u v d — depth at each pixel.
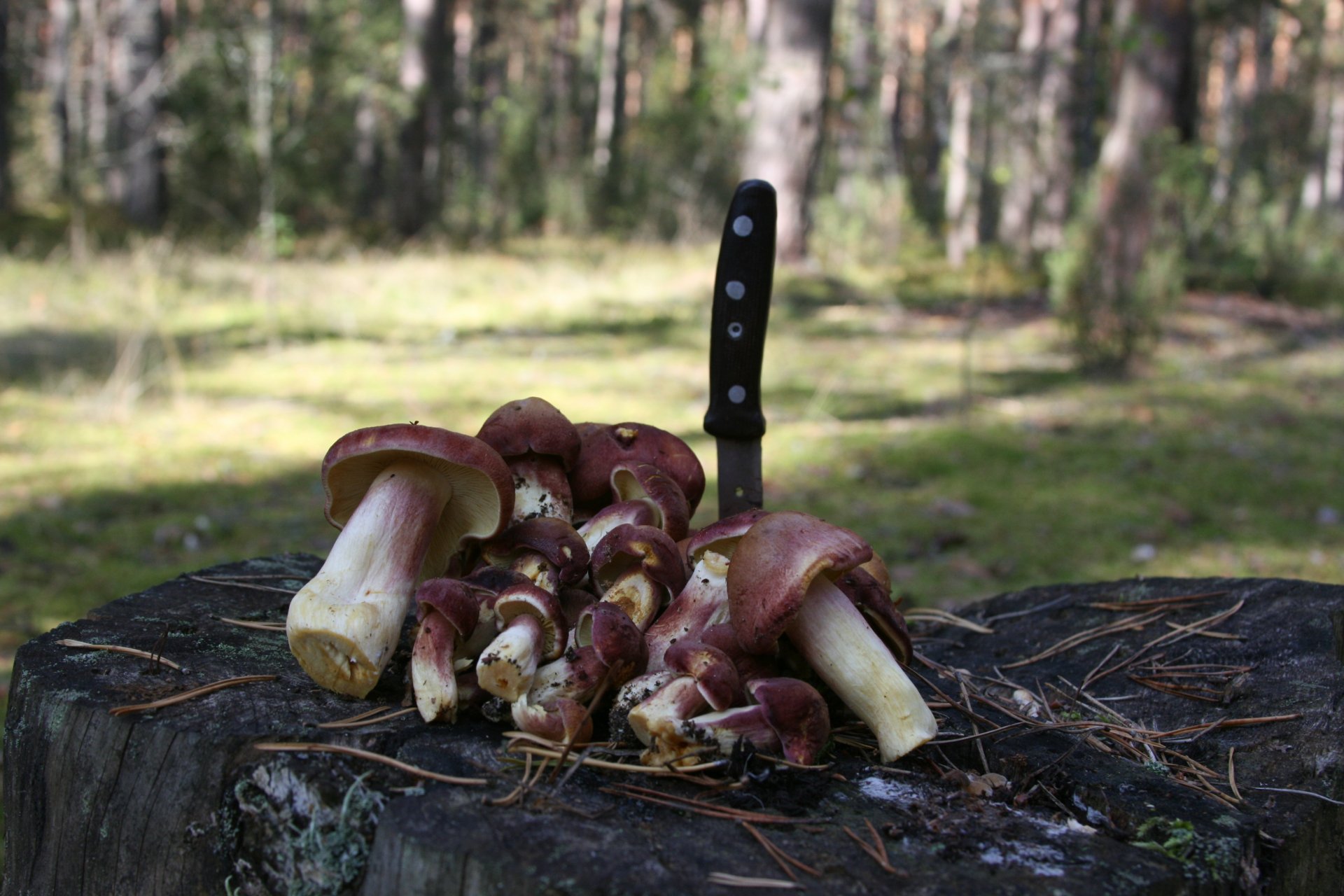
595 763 0.54
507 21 10.86
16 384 2.58
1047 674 0.76
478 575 0.59
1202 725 0.67
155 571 1.52
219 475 2.02
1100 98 5.87
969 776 0.57
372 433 0.58
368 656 0.57
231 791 0.54
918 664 0.73
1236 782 0.61
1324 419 2.81
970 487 2.07
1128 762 0.60
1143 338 3.36
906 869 0.50
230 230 5.45
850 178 6.57
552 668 0.56
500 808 0.51
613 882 0.47
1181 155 3.38
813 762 0.55
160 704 0.57
